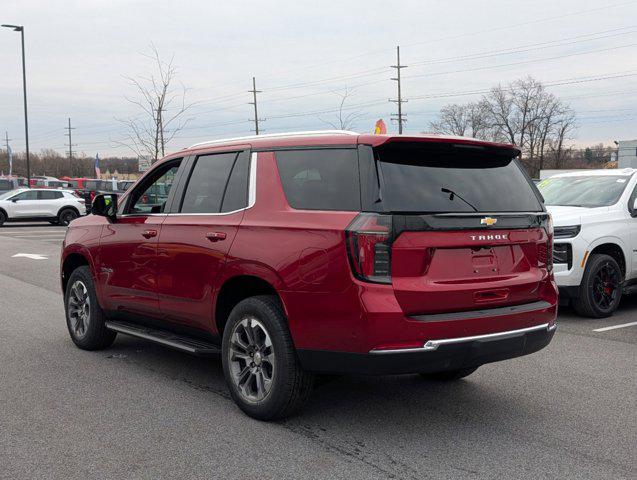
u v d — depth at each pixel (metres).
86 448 4.05
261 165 4.74
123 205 6.05
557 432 4.37
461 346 4.03
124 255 5.80
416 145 4.19
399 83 57.88
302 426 4.45
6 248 18.61
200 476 3.67
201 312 5.00
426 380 5.60
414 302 3.94
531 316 4.42
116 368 5.93
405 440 4.21
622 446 4.13
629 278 8.72
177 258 5.18
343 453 3.99
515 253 4.48
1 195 30.92
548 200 9.38
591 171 9.87
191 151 5.50
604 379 5.63
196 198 5.24
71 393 5.17
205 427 4.42
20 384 5.41
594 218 8.31
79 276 6.52
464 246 4.16
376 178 4.03
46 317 8.41
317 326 4.10
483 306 4.23
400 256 3.94
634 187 8.98
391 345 3.89
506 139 77.94
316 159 4.40
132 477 3.65
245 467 3.78
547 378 5.66
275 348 4.35
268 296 4.55
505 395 5.18
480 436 4.29
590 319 8.31
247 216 4.67
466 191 4.30
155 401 4.98
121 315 6.06
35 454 3.96
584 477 3.67
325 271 4.05
